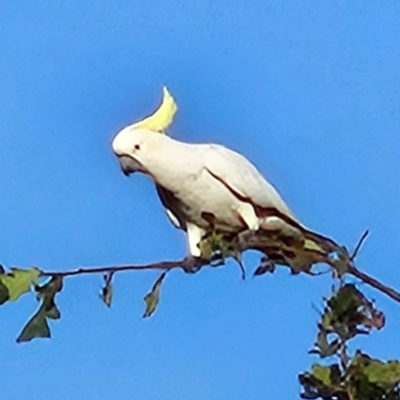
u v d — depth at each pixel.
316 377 3.82
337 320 3.83
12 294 4.00
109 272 4.27
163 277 4.43
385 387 3.76
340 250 4.40
